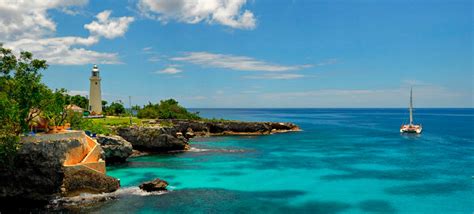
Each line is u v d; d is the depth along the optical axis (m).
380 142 100.00
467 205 39.19
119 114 124.38
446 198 41.81
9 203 37.47
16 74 42.84
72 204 37.44
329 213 36.31
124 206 37.03
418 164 63.66
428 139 108.25
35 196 38.22
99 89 105.38
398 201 40.56
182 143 80.56
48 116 46.72
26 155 38.16
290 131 136.88
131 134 73.69
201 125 119.31
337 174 54.59
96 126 66.69
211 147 87.69
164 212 35.44
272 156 72.50
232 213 35.72
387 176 53.28
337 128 158.12
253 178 51.31
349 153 77.38
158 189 43.22
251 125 125.25
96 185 41.28
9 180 37.50
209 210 36.41
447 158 70.62
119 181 44.34
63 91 48.03
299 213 36.16
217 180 49.78
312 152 79.06
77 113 62.53
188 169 57.72
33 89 42.56
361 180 50.53
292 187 46.38
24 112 41.28
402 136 118.12
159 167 59.28
